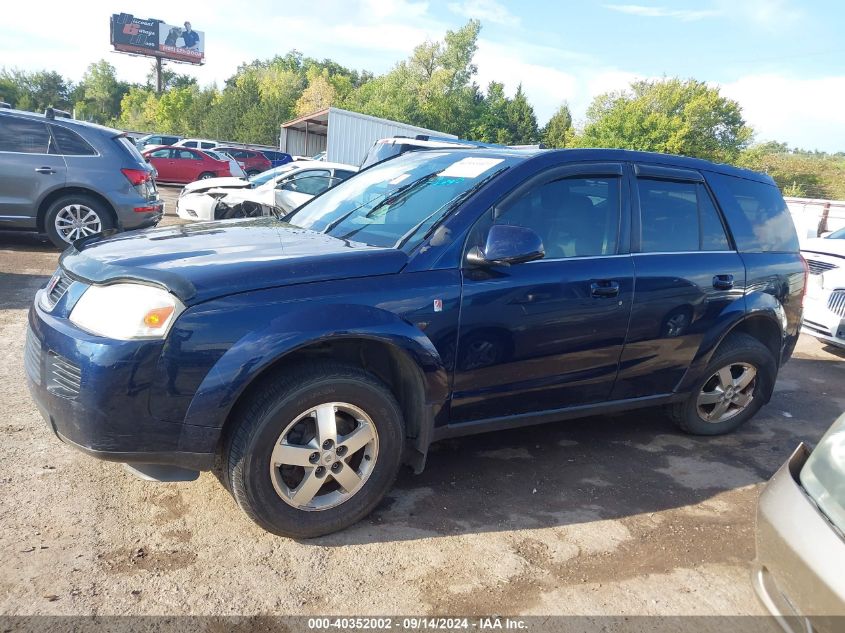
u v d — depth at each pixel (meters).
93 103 93.94
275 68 96.69
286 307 2.54
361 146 20.22
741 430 4.54
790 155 72.31
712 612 2.54
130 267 2.54
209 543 2.69
